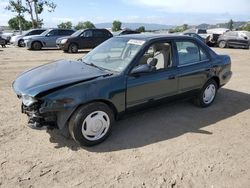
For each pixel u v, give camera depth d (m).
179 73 5.11
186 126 4.99
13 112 5.37
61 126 3.89
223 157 4.01
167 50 5.05
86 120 4.01
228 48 22.91
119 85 4.24
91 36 18.25
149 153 4.03
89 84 3.98
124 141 4.35
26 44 19.34
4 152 3.92
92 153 3.98
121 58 4.68
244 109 6.02
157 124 5.03
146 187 3.31
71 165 3.68
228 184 3.43
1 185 3.25
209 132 4.79
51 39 19.77
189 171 3.64
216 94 6.71
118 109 4.34
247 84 8.42
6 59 13.16
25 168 3.58
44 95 3.72
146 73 4.61
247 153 4.15
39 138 4.35
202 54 5.70
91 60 5.01
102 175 3.49
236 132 4.84
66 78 4.07
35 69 4.74
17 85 4.18
